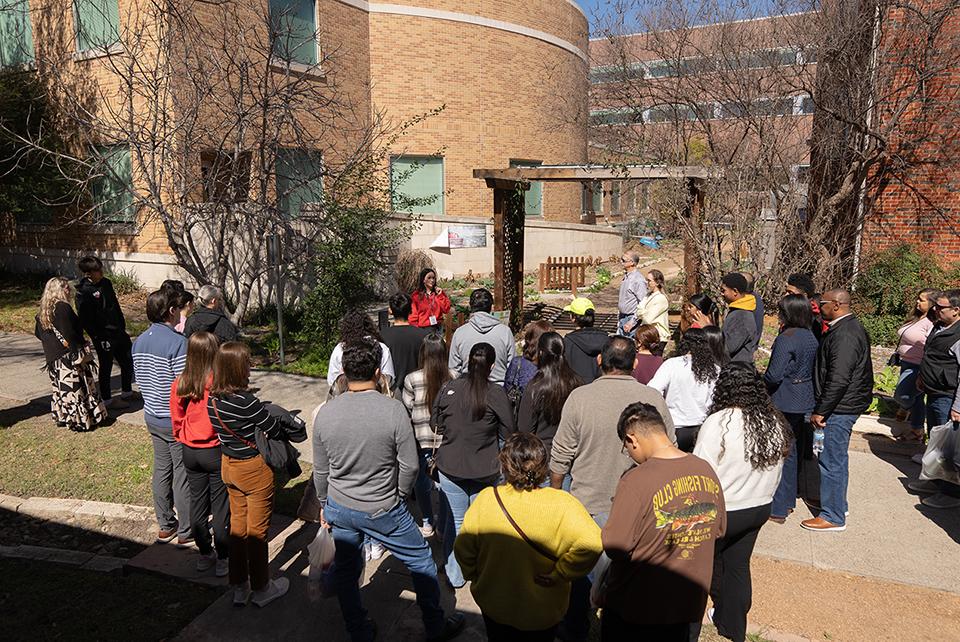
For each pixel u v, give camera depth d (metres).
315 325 10.35
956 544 5.09
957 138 11.49
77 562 4.85
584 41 25.62
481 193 21.94
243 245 13.29
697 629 3.88
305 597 4.42
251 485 4.11
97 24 13.52
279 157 11.95
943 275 11.42
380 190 11.77
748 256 12.74
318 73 15.98
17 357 10.15
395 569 4.81
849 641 4.05
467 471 4.22
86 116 13.36
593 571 3.82
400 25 19.80
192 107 10.58
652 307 8.89
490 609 3.08
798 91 12.81
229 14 12.88
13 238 16.59
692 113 14.52
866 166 11.83
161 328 4.81
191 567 4.71
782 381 5.22
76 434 7.18
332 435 3.59
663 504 3.05
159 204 10.46
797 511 5.66
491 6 21.33
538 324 5.22
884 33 11.51
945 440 5.26
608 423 3.83
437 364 4.84
